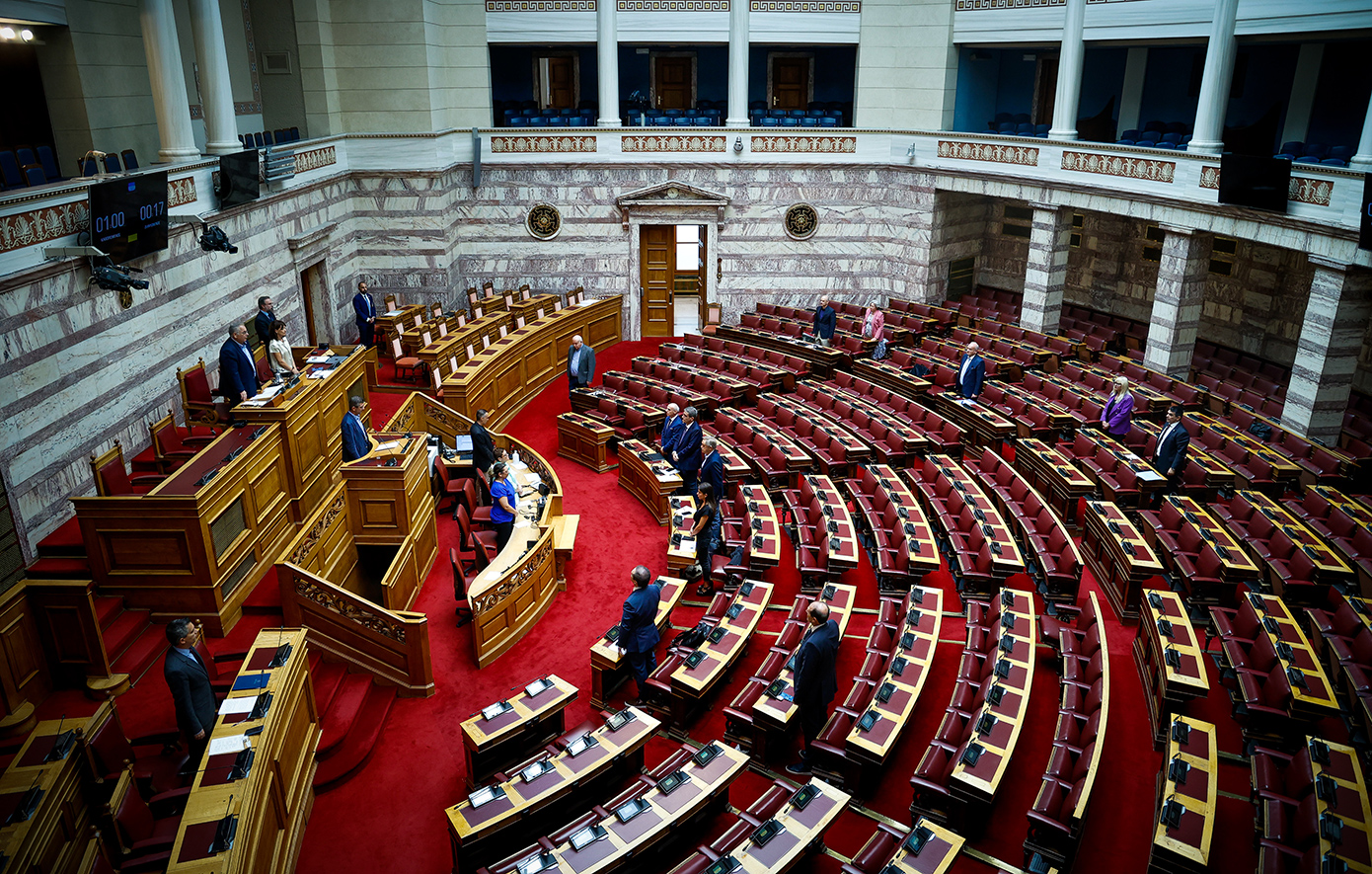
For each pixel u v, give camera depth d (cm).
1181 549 1226
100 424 1204
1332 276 1534
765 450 1573
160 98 1428
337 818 862
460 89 2322
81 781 730
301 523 1227
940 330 2358
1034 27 2180
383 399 1858
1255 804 814
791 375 1984
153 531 1001
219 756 739
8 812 650
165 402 1371
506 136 2359
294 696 855
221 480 1046
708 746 820
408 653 1021
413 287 2323
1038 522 1288
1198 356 2116
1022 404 1738
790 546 1398
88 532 997
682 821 747
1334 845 689
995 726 841
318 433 1300
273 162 1720
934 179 2400
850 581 1291
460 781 916
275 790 775
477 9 2273
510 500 1296
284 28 2100
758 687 954
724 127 2403
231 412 1170
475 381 1812
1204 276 1880
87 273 1168
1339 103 1920
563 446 1791
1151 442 1594
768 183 2469
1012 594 1077
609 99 2358
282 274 1809
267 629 916
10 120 1468
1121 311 2486
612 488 1648
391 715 1015
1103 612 1202
